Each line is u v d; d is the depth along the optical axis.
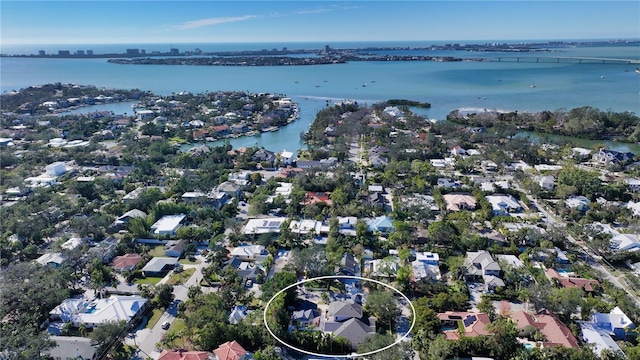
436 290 66.31
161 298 63.75
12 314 59.06
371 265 74.56
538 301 59.62
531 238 80.62
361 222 86.19
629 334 55.75
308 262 70.38
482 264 71.56
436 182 115.56
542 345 52.47
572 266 72.06
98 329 54.38
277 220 90.38
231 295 63.28
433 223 84.56
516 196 106.81
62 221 93.75
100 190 111.94
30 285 61.28
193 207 97.19
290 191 108.62
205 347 53.28
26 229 84.31
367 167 131.38
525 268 70.25
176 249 78.94
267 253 78.38
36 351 49.09
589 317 58.53
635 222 88.94
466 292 65.75
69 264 71.56
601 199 103.50
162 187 115.94
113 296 64.56
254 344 54.47
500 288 65.56
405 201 98.94
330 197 104.56
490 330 54.06
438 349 50.16
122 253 79.50
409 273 67.81
